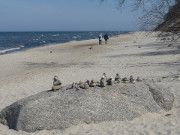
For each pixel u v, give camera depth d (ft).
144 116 18.48
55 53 81.76
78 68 46.85
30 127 16.61
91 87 20.40
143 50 72.28
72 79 36.45
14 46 136.46
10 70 50.75
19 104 18.33
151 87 21.59
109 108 18.17
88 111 17.63
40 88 31.68
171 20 22.21
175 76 33.27
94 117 17.48
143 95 20.16
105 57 61.67
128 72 39.50
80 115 17.35
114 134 15.17
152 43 96.89
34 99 18.34
